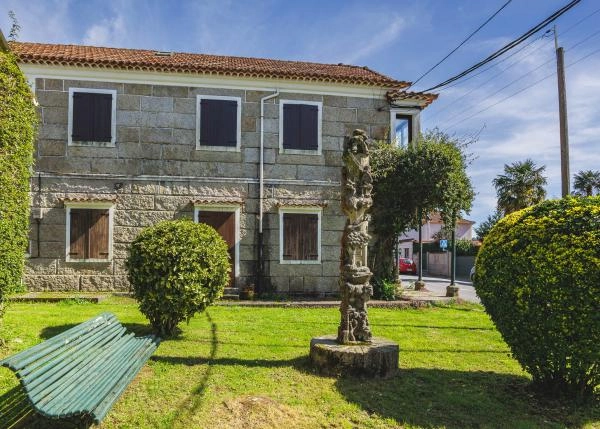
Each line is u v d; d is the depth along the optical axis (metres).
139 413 4.31
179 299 6.99
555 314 4.61
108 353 4.76
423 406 4.79
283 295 12.96
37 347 3.64
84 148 12.38
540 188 27.33
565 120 11.45
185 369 5.66
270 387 5.13
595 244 4.53
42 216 12.10
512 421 4.48
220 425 4.14
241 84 13.16
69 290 12.12
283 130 13.30
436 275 33.00
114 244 12.38
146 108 12.70
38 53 12.65
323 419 4.39
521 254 4.95
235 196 13.01
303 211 13.20
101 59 12.23
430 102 13.99
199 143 12.87
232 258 12.82
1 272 6.01
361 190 6.21
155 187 12.66
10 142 6.27
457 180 12.47
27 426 3.88
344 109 13.67
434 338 7.98
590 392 4.87
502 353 7.02
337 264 13.36
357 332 5.98
